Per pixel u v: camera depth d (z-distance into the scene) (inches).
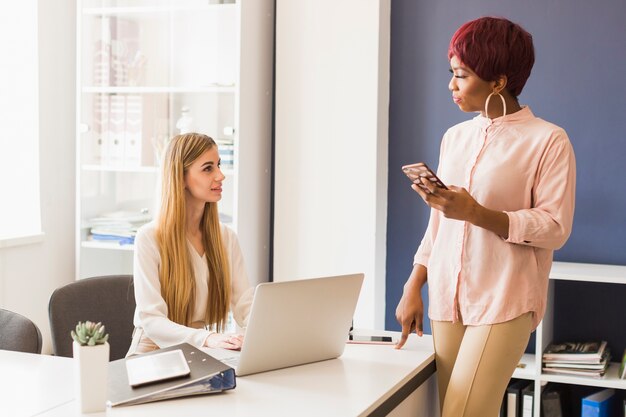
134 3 159.2
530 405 132.0
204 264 102.7
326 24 149.5
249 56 153.3
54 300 105.3
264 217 162.4
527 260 79.4
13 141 157.9
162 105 160.1
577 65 144.2
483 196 80.8
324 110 150.7
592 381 128.7
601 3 142.3
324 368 80.4
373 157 147.9
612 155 143.1
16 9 156.3
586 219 145.0
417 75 154.3
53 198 162.2
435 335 85.6
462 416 79.1
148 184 161.2
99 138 162.9
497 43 78.6
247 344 75.4
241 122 152.2
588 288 145.3
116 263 164.2
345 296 80.9
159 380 70.5
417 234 156.3
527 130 80.5
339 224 150.9
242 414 65.6
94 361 65.3
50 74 159.9
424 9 153.0
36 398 70.1
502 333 78.5
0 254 148.6
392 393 73.6
